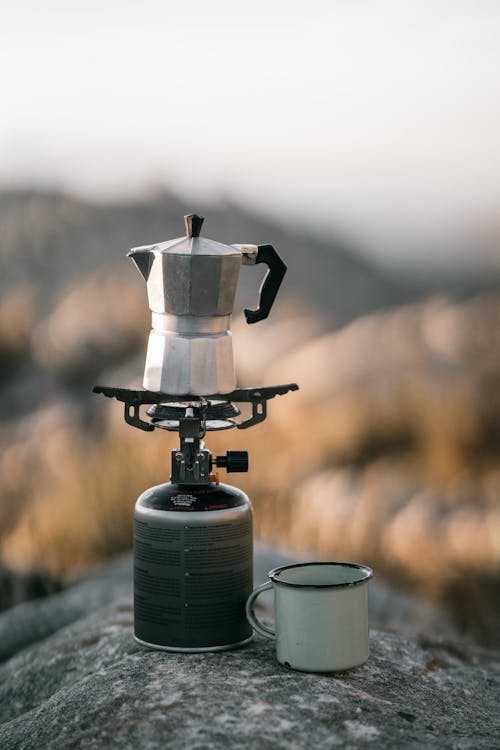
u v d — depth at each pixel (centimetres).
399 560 594
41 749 196
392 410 836
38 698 265
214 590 228
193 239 227
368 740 188
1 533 652
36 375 1085
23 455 808
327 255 1886
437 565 572
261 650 233
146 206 1792
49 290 1436
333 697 206
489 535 611
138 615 236
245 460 238
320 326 1165
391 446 815
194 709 198
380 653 255
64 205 1720
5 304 1241
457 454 779
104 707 204
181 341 225
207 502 228
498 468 762
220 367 228
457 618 480
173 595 228
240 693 205
